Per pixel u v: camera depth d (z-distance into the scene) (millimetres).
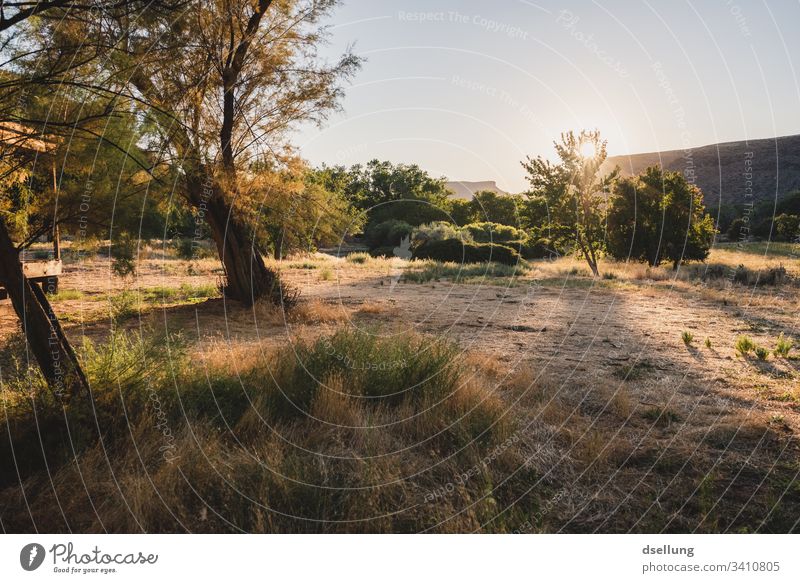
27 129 5289
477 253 24375
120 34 5059
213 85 9953
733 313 10625
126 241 6105
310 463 3650
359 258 24859
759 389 5504
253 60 10727
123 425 3998
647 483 3521
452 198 50969
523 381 5582
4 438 3629
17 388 4441
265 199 10930
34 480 3326
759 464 3736
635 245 21328
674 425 4473
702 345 7703
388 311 10828
